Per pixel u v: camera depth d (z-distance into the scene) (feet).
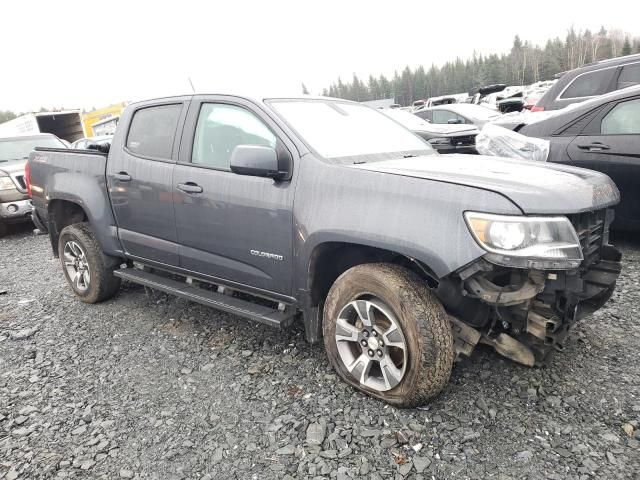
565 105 21.40
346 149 10.24
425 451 7.55
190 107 11.83
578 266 7.48
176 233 11.97
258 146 9.39
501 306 8.52
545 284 7.86
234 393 9.53
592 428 7.86
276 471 7.34
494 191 7.49
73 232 14.65
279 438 8.08
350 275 8.95
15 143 32.65
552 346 8.81
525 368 9.68
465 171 8.70
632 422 7.93
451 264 7.52
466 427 8.05
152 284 12.82
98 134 72.54
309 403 9.00
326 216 8.93
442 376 8.06
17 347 12.32
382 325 8.77
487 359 10.07
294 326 12.39
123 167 13.02
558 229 7.41
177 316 13.66
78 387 10.16
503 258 7.20
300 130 10.06
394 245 8.04
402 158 10.62
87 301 15.02
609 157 15.51
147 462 7.71
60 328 13.41
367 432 8.06
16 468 7.70
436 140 29.94
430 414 8.43
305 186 9.34
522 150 17.43
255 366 10.51
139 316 13.87
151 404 9.34
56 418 9.06
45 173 15.51
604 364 9.67
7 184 27.17
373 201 8.44
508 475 6.98
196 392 9.66
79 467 7.66
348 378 9.30
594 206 8.13
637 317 11.55
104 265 14.48
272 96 11.07
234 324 12.84
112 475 7.45
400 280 8.27
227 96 11.14
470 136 29.89
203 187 11.02
